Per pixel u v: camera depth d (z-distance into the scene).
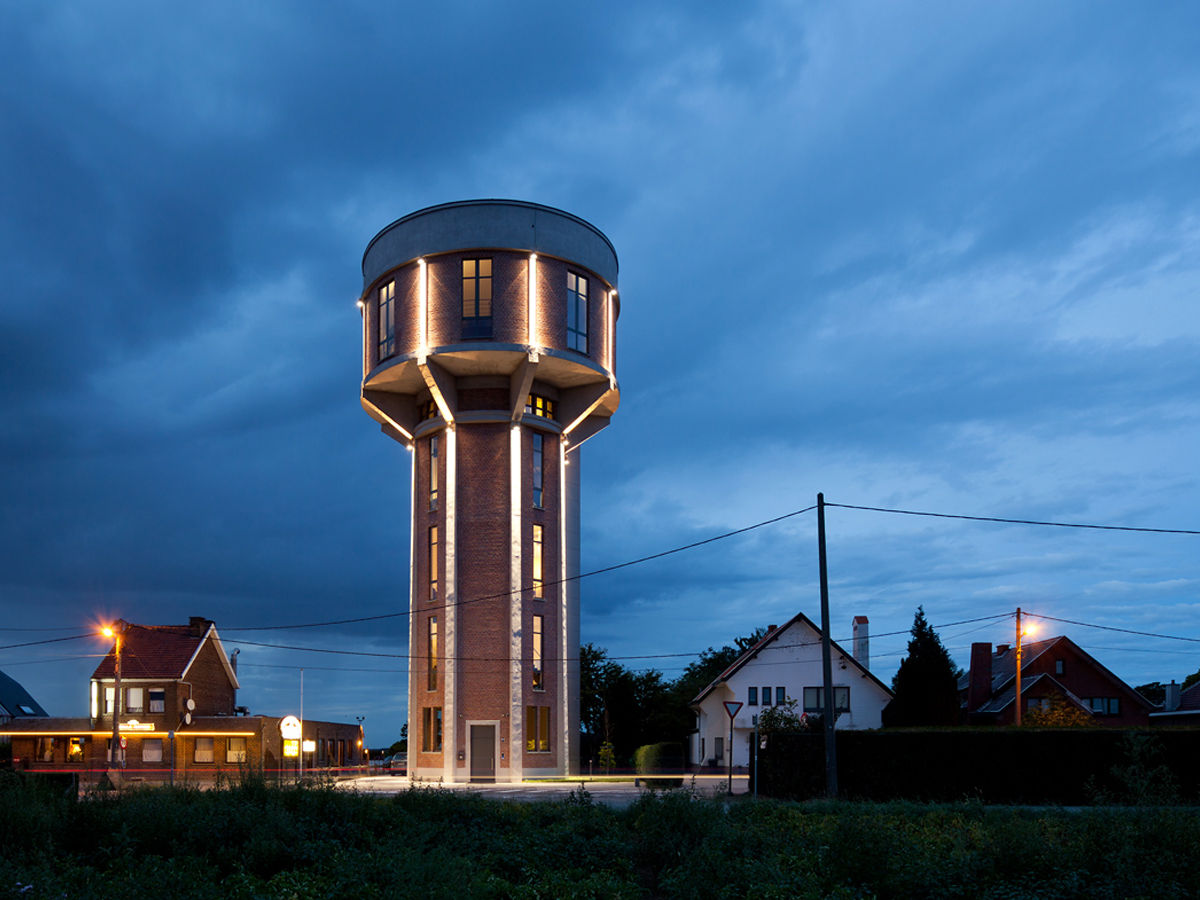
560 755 46.28
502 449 46.78
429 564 47.81
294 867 14.62
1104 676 57.56
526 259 45.97
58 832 15.77
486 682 44.81
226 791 19.22
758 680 56.19
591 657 66.81
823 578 28.20
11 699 86.88
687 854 15.68
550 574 47.56
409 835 16.08
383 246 47.88
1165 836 14.29
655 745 59.47
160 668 66.19
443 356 45.00
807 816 21.09
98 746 65.75
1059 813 21.55
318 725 72.50
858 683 55.62
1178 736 28.75
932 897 12.86
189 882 12.39
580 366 46.53
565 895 12.97
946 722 46.50
